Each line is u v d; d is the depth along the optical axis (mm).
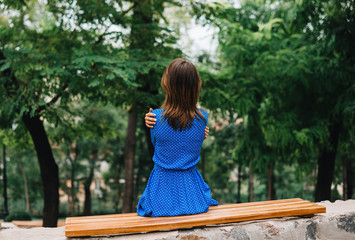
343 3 8102
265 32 10086
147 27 8234
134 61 7316
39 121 9016
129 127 16953
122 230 2492
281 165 17453
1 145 12492
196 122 2768
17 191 28266
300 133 9836
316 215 3215
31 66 6930
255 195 23750
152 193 2781
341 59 9680
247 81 9867
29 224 13508
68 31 8242
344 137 11461
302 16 9344
